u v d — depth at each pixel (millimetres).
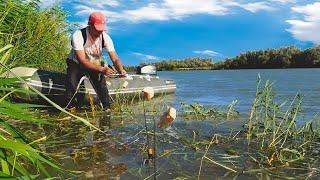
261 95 3928
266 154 3104
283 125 4207
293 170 2664
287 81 14961
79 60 5980
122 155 3018
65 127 4285
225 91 10438
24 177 1573
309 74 23391
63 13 8047
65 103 6285
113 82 7148
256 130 4105
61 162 2783
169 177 2453
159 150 3193
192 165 2752
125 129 4203
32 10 6930
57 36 8281
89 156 2980
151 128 4258
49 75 6211
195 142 3490
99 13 6125
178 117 5145
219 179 2430
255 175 2529
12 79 1784
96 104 6441
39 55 7113
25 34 6590
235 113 5547
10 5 5254
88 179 2385
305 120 4863
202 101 7684
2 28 5148
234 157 2998
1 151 1565
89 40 6070
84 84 6285
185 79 19531
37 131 3986
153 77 8781
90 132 3998
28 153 1576
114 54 6422
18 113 1667
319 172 2621
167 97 8602
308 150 3311
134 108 6332
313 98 7754
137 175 2488
